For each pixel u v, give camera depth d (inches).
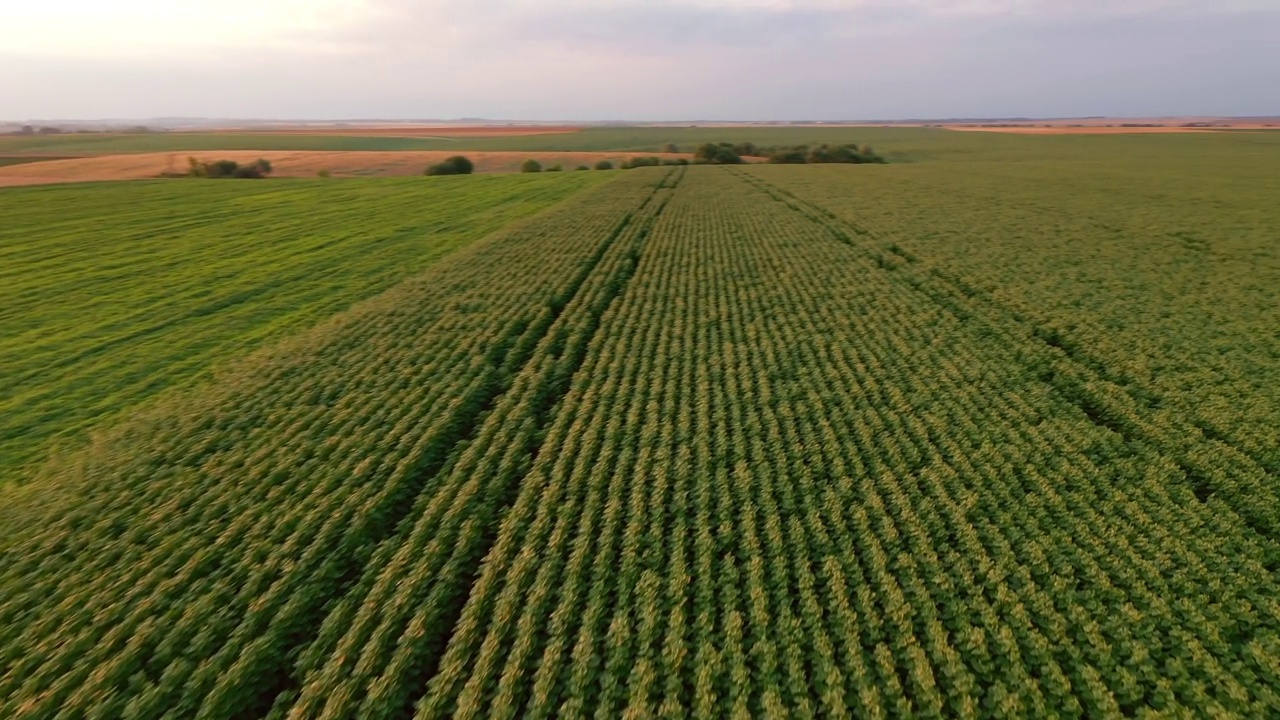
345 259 1533.0
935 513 558.6
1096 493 597.6
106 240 1722.4
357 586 497.7
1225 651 426.0
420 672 434.6
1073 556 508.1
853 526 550.6
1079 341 932.6
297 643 461.7
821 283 1256.2
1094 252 1445.6
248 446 695.1
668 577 494.9
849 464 646.5
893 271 1344.7
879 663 415.8
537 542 535.2
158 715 403.9
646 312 1081.4
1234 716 378.3
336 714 394.9
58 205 2234.3
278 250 1627.7
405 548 529.0
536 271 1330.0
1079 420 722.2
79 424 783.7
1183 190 2452.0
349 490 609.0
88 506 587.8
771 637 441.1
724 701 395.2
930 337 968.9
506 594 475.8
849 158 4549.7
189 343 1029.8
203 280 1360.7
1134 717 391.9
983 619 449.7
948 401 759.7
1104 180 2847.0
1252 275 1243.8
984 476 621.3
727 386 807.1
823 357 889.5
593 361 909.2
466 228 1892.2
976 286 1199.6
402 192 2694.4
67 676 421.4
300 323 1115.3
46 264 1476.4
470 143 7436.0
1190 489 595.8
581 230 1737.2
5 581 505.4
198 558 520.4
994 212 2000.5
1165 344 918.4
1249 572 491.8
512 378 851.4
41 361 958.4
